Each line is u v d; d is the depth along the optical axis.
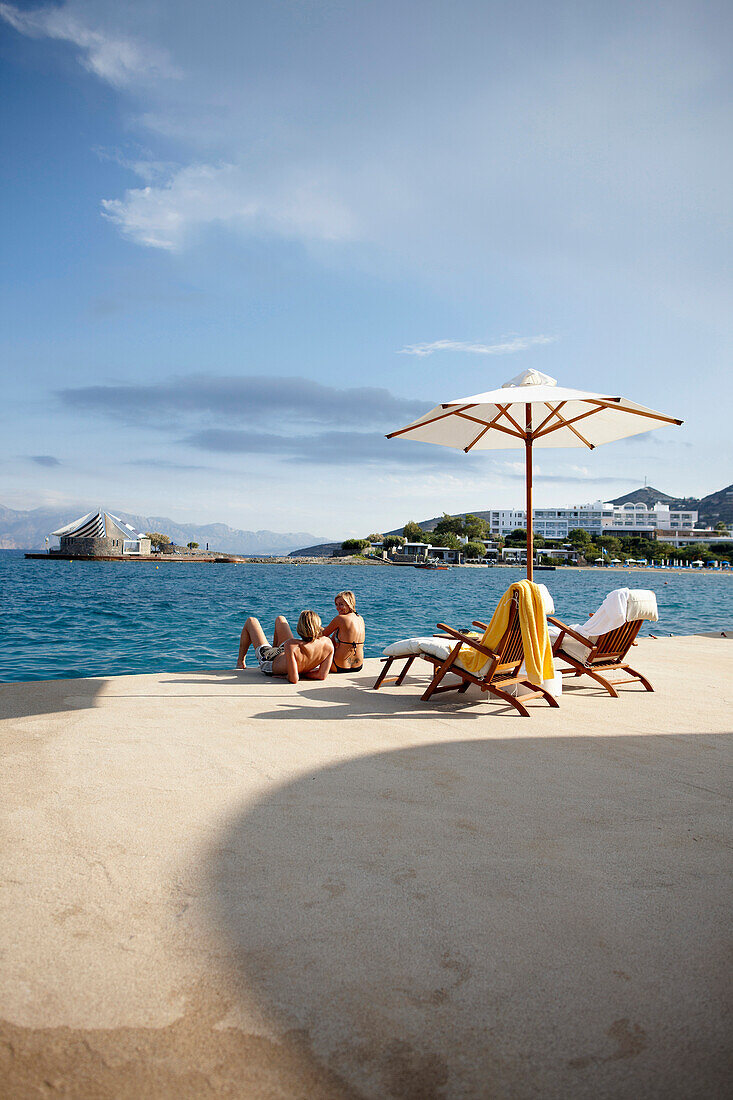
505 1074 1.57
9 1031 1.68
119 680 6.42
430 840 2.87
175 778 3.58
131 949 2.03
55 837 2.80
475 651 5.55
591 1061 1.62
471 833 2.95
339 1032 1.70
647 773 3.83
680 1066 1.61
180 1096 1.49
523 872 2.59
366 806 3.24
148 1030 1.69
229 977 1.91
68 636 12.79
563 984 1.91
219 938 2.10
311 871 2.56
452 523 185.75
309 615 6.45
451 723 4.96
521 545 171.75
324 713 5.20
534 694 5.89
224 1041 1.66
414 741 4.44
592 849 2.81
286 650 6.41
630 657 8.52
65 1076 1.54
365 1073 1.57
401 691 6.13
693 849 2.83
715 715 5.36
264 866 2.59
